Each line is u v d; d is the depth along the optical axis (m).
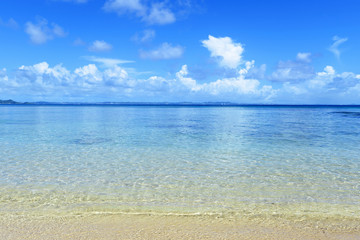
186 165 13.54
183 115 69.44
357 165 13.56
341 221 7.30
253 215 7.68
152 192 9.59
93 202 8.59
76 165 13.50
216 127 33.97
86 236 6.35
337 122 43.53
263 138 23.31
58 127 32.47
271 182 10.81
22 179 11.04
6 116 58.06
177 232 6.61
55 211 7.84
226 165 13.59
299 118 55.75
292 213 7.83
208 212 7.88
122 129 30.64
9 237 6.25
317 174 11.96
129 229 6.75
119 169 12.75
